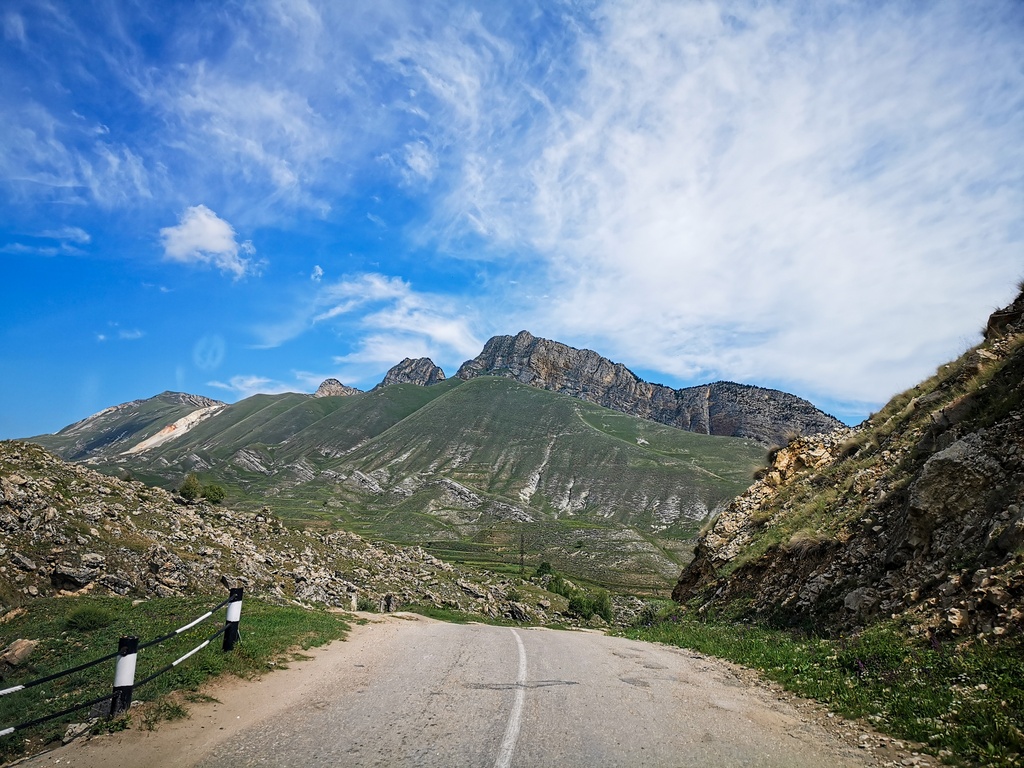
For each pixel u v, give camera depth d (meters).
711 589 24.14
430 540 137.75
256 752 6.25
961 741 6.41
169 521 27.70
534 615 42.06
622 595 83.12
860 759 6.36
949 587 10.51
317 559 36.25
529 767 5.80
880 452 19.98
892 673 8.91
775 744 6.80
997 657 7.95
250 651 11.05
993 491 11.75
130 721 7.25
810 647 12.45
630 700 8.79
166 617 15.98
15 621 16.67
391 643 14.70
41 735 7.65
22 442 28.41
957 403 15.30
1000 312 19.69
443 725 7.16
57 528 21.89
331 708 7.98
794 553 18.42
